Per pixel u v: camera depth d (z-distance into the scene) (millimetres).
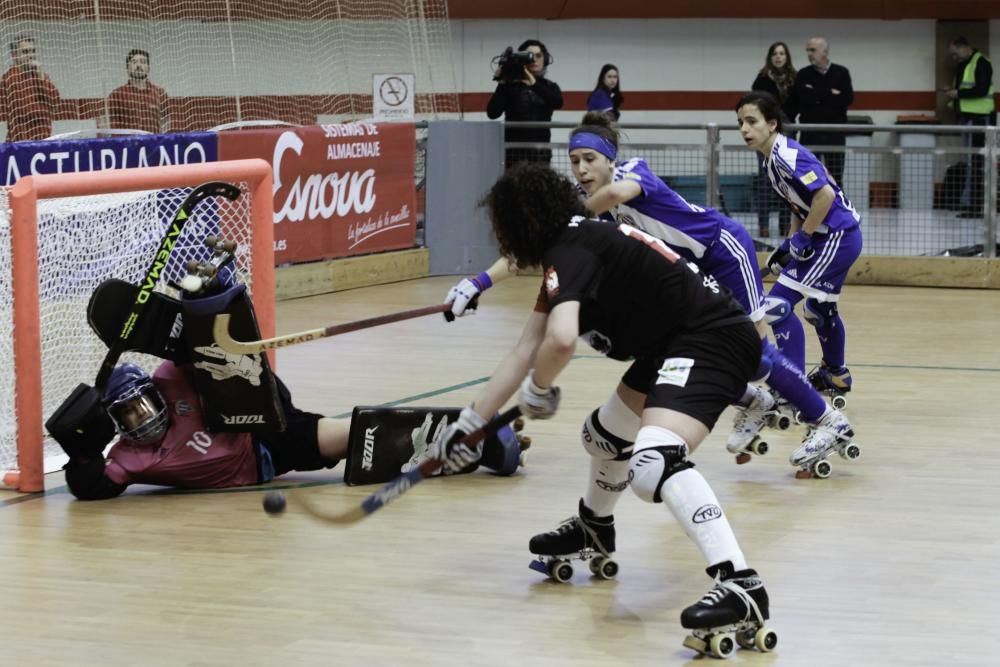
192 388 5691
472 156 13391
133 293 5473
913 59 19484
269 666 3719
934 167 12812
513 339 9742
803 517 5312
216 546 4891
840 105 15211
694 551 4863
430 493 5652
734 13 19609
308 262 11992
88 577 4523
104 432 5473
